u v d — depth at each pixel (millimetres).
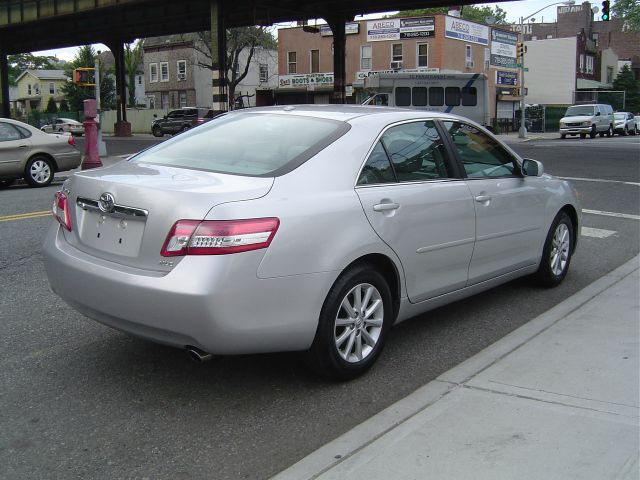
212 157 4156
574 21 81625
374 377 4137
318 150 3951
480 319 5305
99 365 4293
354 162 4039
